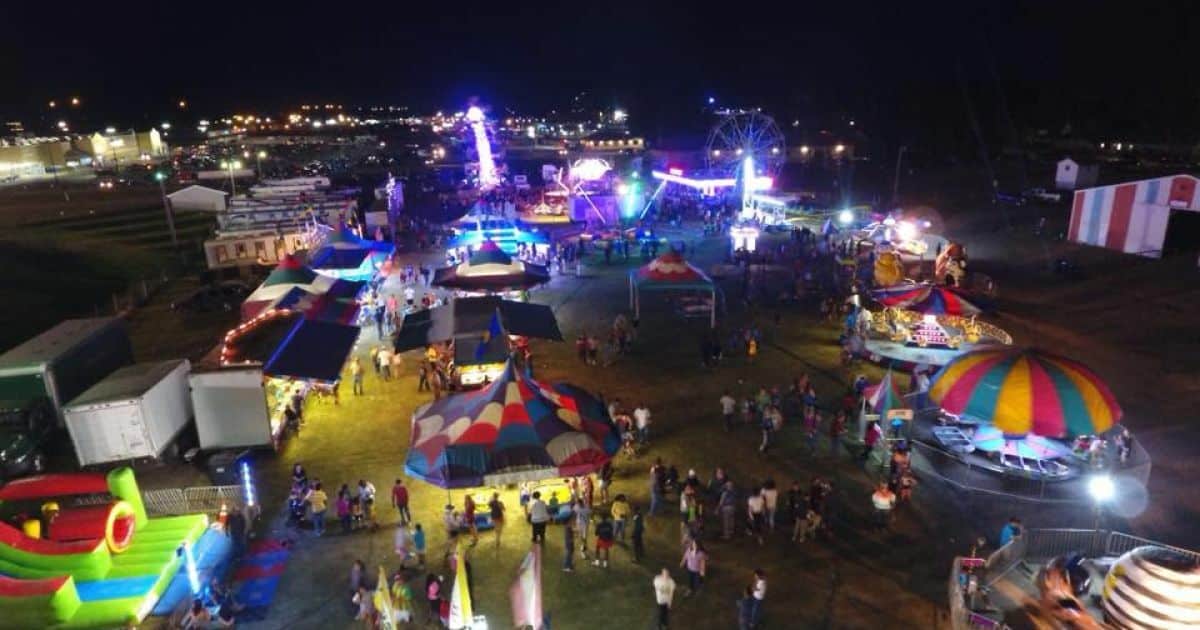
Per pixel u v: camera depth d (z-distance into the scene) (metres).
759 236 50.88
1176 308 33.44
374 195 70.38
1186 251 42.28
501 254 34.53
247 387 20.64
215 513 18.02
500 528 16.50
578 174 62.97
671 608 14.31
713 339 27.77
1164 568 12.44
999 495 18.14
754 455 20.34
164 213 64.88
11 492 16.31
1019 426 18.05
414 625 14.05
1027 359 18.94
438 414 17.81
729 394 24.38
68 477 16.61
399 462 20.48
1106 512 17.28
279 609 14.62
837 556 15.89
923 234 46.94
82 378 23.91
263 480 19.67
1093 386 18.38
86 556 15.12
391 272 43.44
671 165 83.25
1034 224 55.56
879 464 19.67
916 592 14.70
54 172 91.12
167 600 15.10
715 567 15.59
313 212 48.91
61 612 13.98
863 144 112.81
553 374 26.66
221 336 32.66
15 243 49.59
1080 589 14.05
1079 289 37.28
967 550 16.05
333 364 22.75
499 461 15.90
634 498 18.27
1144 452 19.56
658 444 21.06
